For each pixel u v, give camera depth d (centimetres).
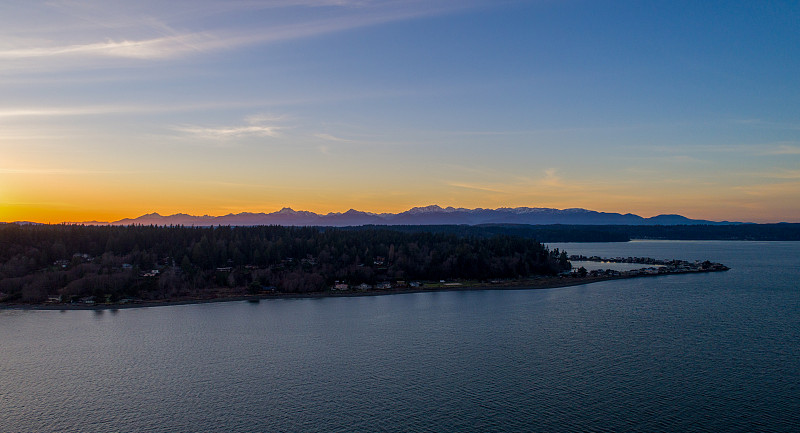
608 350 13212
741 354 12825
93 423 9288
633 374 11444
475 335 14838
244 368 12025
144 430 9025
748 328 15512
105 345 13975
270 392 10588
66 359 12731
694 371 11619
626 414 9488
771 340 14088
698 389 10600
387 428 9025
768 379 11119
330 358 12725
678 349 13250
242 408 9850
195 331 15538
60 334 15212
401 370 11812
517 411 9625
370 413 9588
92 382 11169
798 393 10375
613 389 10625
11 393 10588
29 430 9050
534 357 12675
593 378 11231
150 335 15062
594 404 9912
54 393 10575
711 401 10019
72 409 9838
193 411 9725
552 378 11238
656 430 8906
